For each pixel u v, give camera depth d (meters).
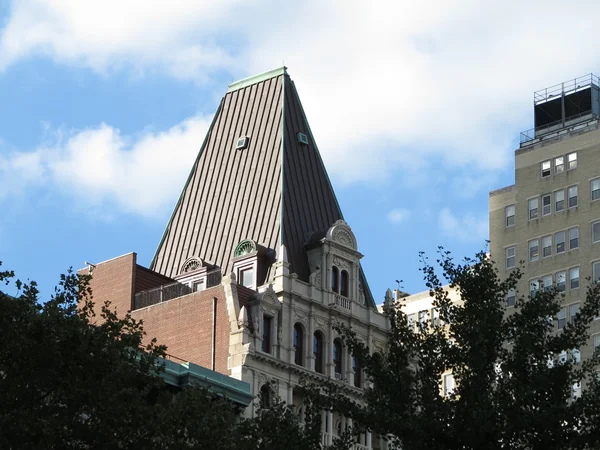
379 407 91.50
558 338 92.75
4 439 80.31
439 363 93.12
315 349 139.25
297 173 149.25
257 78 156.62
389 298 146.62
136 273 145.75
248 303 136.62
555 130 193.12
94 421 83.94
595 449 89.00
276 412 92.12
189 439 86.19
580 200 185.75
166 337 138.88
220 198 150.25
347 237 145.75
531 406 89.50
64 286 88.88
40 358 83.12
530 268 186.12
